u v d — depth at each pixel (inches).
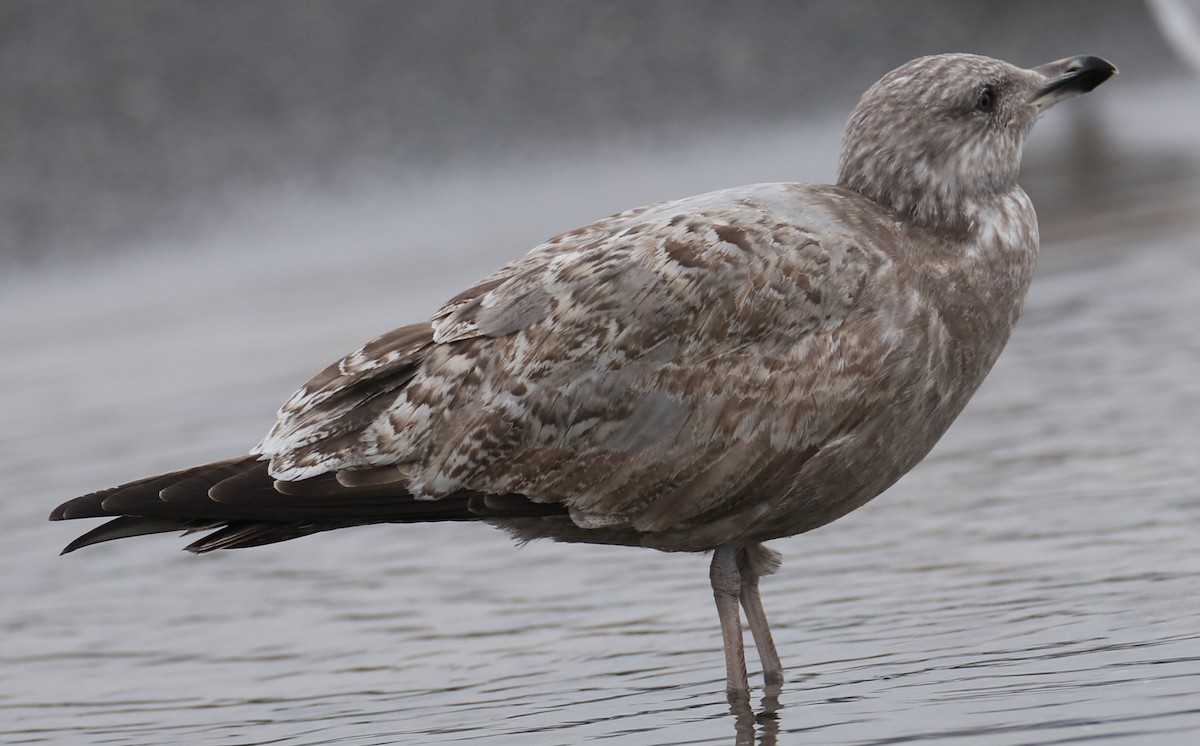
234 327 967.6
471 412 385.7
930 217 397.7
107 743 398.3
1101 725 335.3
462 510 388.8
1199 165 1096.8
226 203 1346.0
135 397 813.9
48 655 473.1
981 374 401.1
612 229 395.9
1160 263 824.3
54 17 1536.7
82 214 1327.5
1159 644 379.6
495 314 388.8
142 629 490.9
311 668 442.0
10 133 1409.9
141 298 1124.5
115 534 386.6
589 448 383.6
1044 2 1683.1
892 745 340.5
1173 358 654.5
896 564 472.7
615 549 527.2
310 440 390.9
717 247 380.8
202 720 409.4
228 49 1519.4
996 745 331.9
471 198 1348.4
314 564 544.7
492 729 380.8
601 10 1627.7
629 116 1507.1
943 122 398.9
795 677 396.8
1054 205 1034.7
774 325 379.6
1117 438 562.9
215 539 392.8
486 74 1531.7
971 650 395.2
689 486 384.5
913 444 394.9
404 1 1598.2
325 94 1489.9
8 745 402.0
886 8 1668.3
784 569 482.9
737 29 1624.0
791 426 380.5
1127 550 452.1
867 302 381.7
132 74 1477.6
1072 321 742.5
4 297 1210.6
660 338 379.6
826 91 1553.9
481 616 471.5
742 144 1434.5
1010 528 488.1
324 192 1365.7
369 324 898.7
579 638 444.5
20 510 631.2
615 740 364.5
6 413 815.7
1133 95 1523.1
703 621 449.7
